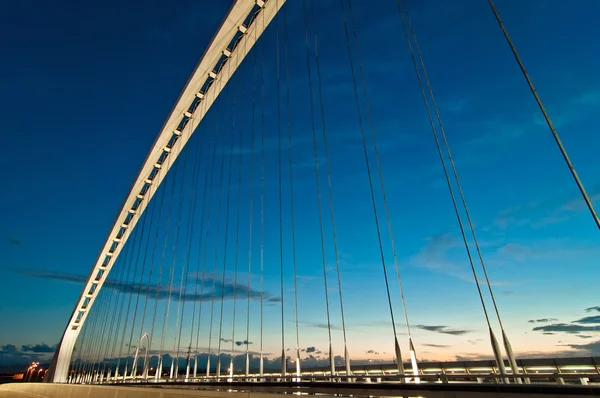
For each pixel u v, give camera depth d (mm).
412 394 7207
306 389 9852
